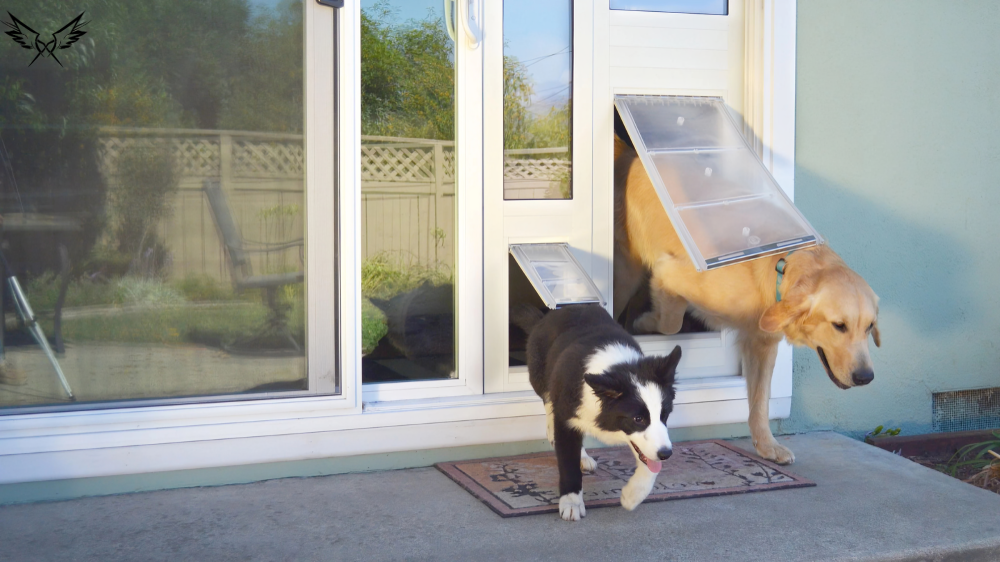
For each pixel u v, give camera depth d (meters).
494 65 3.37
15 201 2.65
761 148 3.68
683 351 3.76
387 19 3.30
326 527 2.53
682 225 2.94
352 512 2.67
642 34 3.61
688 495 2.88
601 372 2.56
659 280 3.59
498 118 3.39
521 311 3.35
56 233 2.70
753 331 3.32
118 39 2.70
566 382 2.66
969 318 4.18
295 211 2.96
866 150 3.89
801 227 3.12
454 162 3.37
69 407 2.75
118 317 2.79
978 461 3.79
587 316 2.99
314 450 3.03
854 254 3.93
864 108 3.87
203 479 2.92
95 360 2.78
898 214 3.99
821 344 2.98
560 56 3.52
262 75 2.88
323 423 3.02
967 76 4.05
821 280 2.95
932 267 4.07
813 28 3.74
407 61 3.33
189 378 2.88
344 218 3.00
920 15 3.93
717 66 3.74
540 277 3.25
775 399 3.74
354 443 3.09
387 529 2.53
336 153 2.98
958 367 4.17
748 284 3.22
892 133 3.94
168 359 2.86
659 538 2.50
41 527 2.49
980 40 4.06
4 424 2.65
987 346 4.23
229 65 2.83
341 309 3.02
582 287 3.24
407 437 3.16
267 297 2.95
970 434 3.98
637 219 3.76
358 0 2.95
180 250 2.84
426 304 3.38
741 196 3.21
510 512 2.65
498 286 3.43
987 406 4.25
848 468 3.28
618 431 2.55
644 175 3.77
